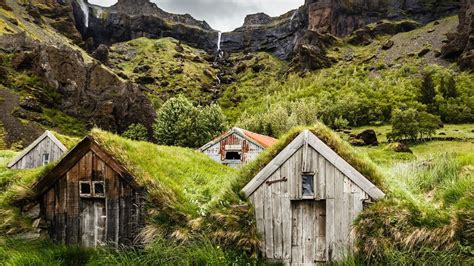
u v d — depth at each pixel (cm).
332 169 1029
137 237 1095
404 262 905
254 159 1168
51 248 1111
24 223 1141
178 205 1091
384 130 11138
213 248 992
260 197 1062
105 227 1134
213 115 8594
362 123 13200
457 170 1391
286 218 1043
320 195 1031
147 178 1131
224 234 1032
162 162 1367
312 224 1043
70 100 11075
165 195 1104
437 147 7619
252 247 1033
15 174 1725
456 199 1025
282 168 1055
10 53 12044
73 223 1158
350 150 1106
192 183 1335
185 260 977
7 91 9919
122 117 11344
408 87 16550
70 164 1163
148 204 1100
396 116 9038
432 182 1364
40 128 9000
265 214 1055
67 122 10162
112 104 11150
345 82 19862
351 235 989
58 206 1169
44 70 11206
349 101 14288
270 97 19825
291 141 1077
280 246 1038
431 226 936
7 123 8644
